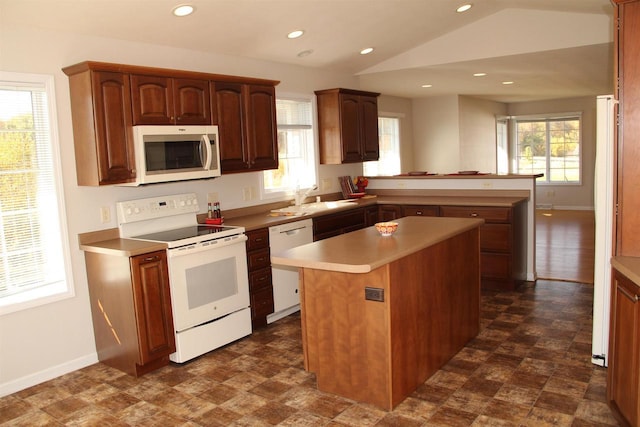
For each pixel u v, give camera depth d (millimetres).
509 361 3359
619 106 2582
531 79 6984
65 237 3467
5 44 3148
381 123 8180
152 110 3592
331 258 2688
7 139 3221
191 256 3547
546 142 10852
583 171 10453
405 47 5535
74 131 3457
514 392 2936
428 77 6430
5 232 3244
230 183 4656
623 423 2428
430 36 5363
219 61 4547
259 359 3600
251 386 3180
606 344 3176
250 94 4414
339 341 2930
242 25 3973
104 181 3348
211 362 3580
